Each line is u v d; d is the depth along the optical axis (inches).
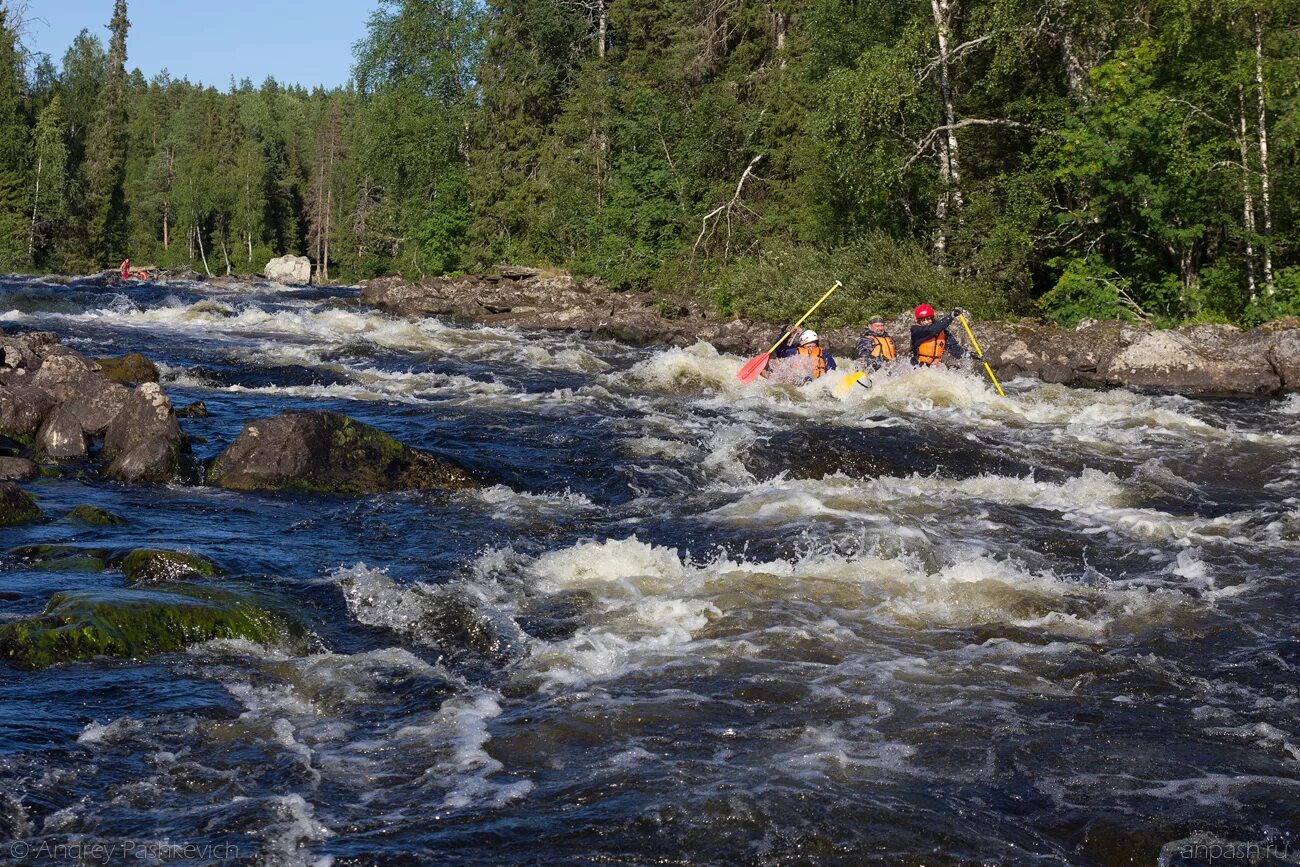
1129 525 390.0
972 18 948.6
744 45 1369.3
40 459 421.4
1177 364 759.7
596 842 179.9
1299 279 836.0
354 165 2878.9
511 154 1635.1
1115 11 928.9
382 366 741.3
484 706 233.0
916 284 938.7
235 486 398.6
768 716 229.3
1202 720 232.1
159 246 3371.1
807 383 671.8
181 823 181.9
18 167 2508.6
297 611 276.4
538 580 315.0
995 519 392.2
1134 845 183.6
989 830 187.0
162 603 257.8
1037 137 972.6
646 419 550.9
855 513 389.1
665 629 278.7
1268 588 322.3
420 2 1760.6
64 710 216.7
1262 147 860.0
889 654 264.5
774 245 1148.5
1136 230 903.7
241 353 751.1
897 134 989.8
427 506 388.5
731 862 175.3
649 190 1348.4
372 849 176.6
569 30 1672.0
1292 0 855.1
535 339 976.3
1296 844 184.1
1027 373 792.3
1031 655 266.2
